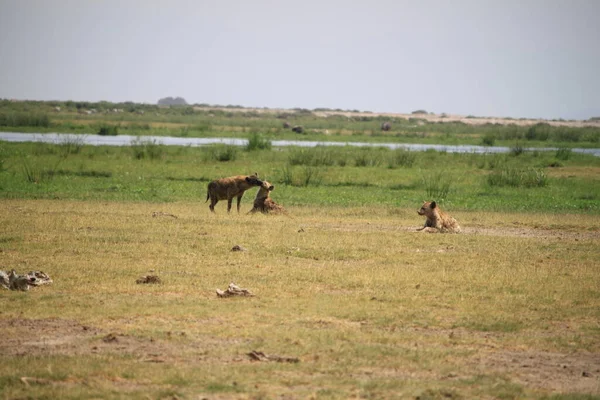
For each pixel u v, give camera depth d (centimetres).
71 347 3356
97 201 8806
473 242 6469
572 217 8606
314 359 3259
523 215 8738
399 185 11581
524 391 2927
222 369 3088
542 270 5272
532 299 4450
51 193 9338
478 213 8844
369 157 15562
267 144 18312
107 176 11738
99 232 6353
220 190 8269
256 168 13500
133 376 2983
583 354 3478
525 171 12912
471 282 4825
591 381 3112
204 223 7056
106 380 2947
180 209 8300
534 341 3641
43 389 2814
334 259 5538
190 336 3531
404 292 4538
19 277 4394
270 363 3181
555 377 3153
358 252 5806
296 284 4669
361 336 3609
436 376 3106
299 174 12100
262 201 8181
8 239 5900
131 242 5928
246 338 3531
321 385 2938
